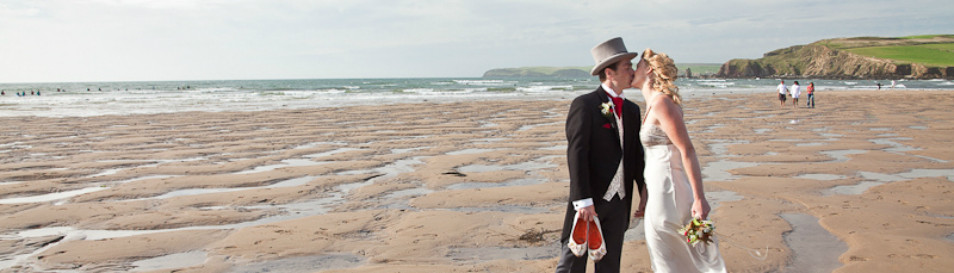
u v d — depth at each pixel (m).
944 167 9.12
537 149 11.72
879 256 4.56
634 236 5.23
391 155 10.91
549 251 4.87
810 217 5.90
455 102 32.28
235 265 4.58
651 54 3.30
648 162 3.38
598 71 3.34
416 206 6.66
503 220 5.89
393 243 5.11
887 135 14.00
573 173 3.14
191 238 5.30
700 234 3.08
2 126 17.88
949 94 41.97
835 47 187.25
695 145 12.09
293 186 7.90
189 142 13.23
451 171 9.00
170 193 7.51
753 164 9.53
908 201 6.61
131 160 10.48
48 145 12.88
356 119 19.89
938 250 4.71
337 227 5.65
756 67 199.75
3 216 6.25
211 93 52.91
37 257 4.82
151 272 4.40
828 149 11.37
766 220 5.76
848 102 30.84
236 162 10.09
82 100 38.72
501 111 23.86
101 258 4.76
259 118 20.50
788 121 18.34
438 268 4.39
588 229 3.16
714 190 7.37
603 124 3.19
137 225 5.86
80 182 8.34
